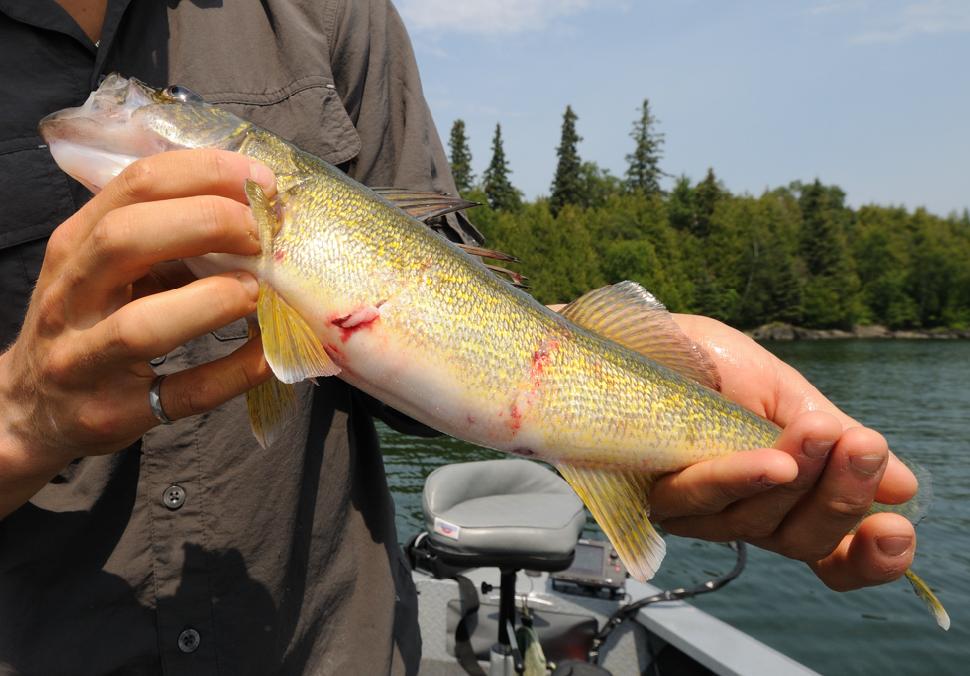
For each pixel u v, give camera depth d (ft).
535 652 2.97
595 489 1.68
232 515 1.39
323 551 1.52
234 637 1.38
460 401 1.58
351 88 1.69
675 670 3.06
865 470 1.27
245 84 1.57
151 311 1.02
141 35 1.49
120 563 1.33
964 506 10.73
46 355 1.03
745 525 1.44
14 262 1.32
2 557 1.29
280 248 1.51
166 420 1.12
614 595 3.46
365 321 1.52
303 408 1.51
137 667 1.33
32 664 1.27
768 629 6.16
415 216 1.69
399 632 1.65
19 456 1.09
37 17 1.35
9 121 1.33
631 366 1.72
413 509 8.87
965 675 5.38
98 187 1.39
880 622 6.29
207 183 1.08
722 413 1.74
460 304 1.58
